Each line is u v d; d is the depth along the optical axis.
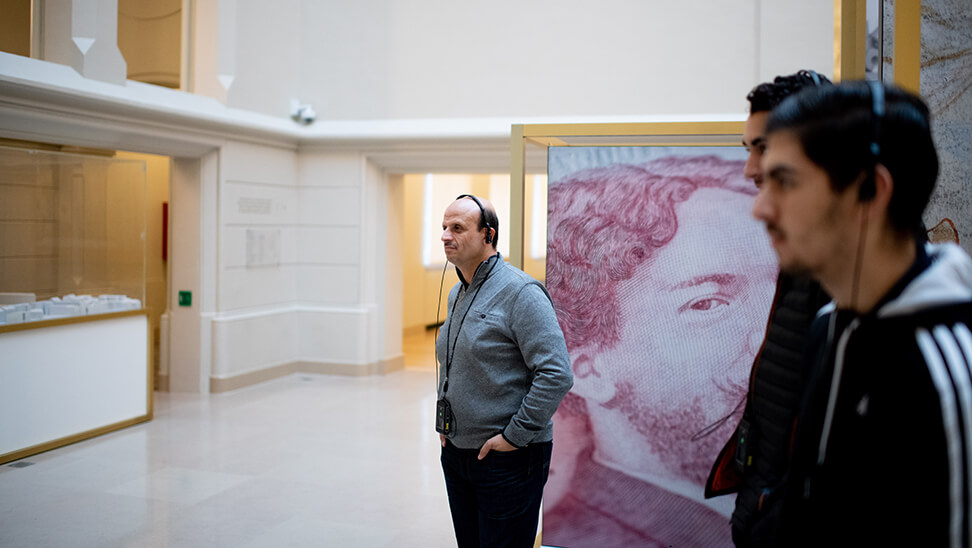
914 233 0.87
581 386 2.97
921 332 0.82
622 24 8.73
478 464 2.54
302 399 8.30
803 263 0.90
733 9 8.37
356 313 9.62
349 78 9.63
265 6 9.09
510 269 2.60
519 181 3.01
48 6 6.80
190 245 8.52
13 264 6.12
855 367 0.88
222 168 8.51
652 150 2.89
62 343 6.29
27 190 6.20
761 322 2.78
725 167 2.82
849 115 0.84
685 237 2.86
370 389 8.90
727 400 2.81
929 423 0.79
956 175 2.14
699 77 8.50
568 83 8.92
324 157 9.74
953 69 2.12
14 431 5.89
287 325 9.68
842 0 2.17
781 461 1.30
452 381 2.58
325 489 5.32
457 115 9.30
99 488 5.25
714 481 2.81
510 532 2.52
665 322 2.88
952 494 0.78
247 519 4.70
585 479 2.96
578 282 2.98
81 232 6.64
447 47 9.31
